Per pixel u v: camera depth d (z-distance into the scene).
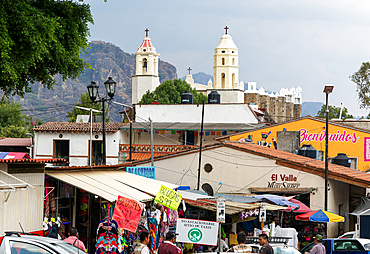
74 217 16.52
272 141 40.81
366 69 63.00
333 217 20.64
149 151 50.28
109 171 19.20
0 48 16.66
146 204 17.31
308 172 25.83
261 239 13.75
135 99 123.69
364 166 37.69
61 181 15.78
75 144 52.38
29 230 13.27
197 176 27.47
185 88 108.19
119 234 13.90
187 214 20.86
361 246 17.39
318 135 38.94
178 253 12.39
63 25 19.97
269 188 26.12
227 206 18.33
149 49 125.31
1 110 96.12
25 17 17.27
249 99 133.12
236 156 26.92
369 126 46.25
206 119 57.59
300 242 24.33
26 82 20.72
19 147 52.38
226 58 123.19
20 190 12.73
